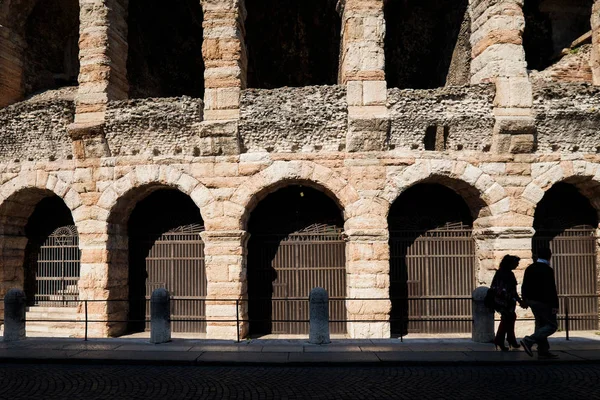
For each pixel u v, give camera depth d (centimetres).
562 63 1788
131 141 1603
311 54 2388
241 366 1062
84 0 1653
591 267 1673
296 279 1677
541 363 1062
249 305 1673
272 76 2498
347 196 1524
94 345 1243
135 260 1730
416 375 982
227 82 1567
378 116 1509
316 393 861
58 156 1664
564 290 1664
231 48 1577
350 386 904
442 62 2094
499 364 1061
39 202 1836
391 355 1114
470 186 1543
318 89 1548
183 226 1727
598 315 1655
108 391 880
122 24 1747
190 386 908
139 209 1745
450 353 1134
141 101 1580
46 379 965
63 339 1336
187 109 1558
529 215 1529
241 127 1553
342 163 1534
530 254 1513
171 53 2345
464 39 1831
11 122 1669
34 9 1983
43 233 1831
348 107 1530
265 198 1717
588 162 1560
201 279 1694
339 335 1600
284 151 1562
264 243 1697
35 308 1750
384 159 1527
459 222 1683
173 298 1608
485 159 1540
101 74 1625
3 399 838
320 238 1689
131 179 1585
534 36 2181
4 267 1720
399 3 2175
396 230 1680
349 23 1560
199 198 1555
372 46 1551
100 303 1565
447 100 1539
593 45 1731
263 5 2269
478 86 1541
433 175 1528
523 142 1527
